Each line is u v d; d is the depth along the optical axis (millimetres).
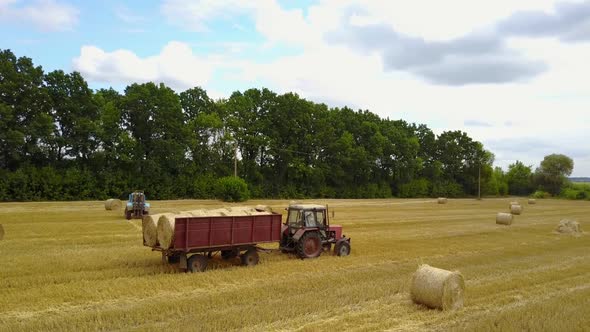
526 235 22859
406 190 78750
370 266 13750
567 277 12703
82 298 9602
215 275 11836
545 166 97500
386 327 8250
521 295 10664
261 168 63750
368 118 80312
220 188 46656
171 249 12367
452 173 91688
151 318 8344
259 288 10539
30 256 14391
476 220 32219
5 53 43125
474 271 13227
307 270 12859
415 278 9758
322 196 66938
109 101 52062
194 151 57125
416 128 91312
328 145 67375
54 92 46219
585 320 8578
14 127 42000
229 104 62812
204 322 8070
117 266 13039
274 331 7789
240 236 13352
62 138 46031
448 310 9266
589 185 92062
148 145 52438
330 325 8195
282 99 64375
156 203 42062
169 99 53344
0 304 9078
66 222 24609
